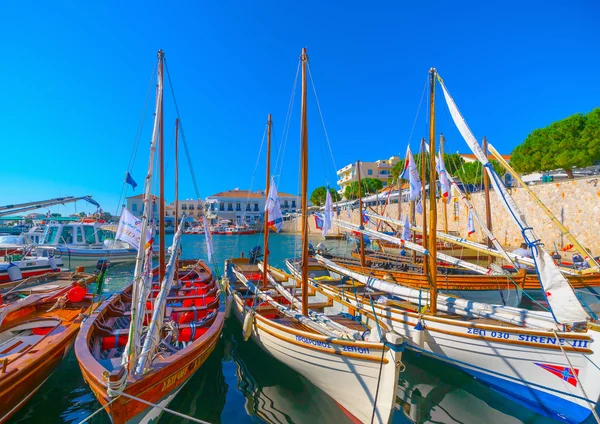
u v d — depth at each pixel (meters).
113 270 25.84
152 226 7.33
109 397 5.14
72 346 9.06
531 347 7.02
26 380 6.55
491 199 30.03
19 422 6.55
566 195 23.92
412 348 8.84
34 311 10.45
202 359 7.43
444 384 8.23
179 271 16.11
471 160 40.53
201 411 7.07
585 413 6.43
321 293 12.21
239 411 7.10
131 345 5.60
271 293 11.84
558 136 27.84
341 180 81.06
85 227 27.83
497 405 7.37
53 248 22.69
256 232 69.50
